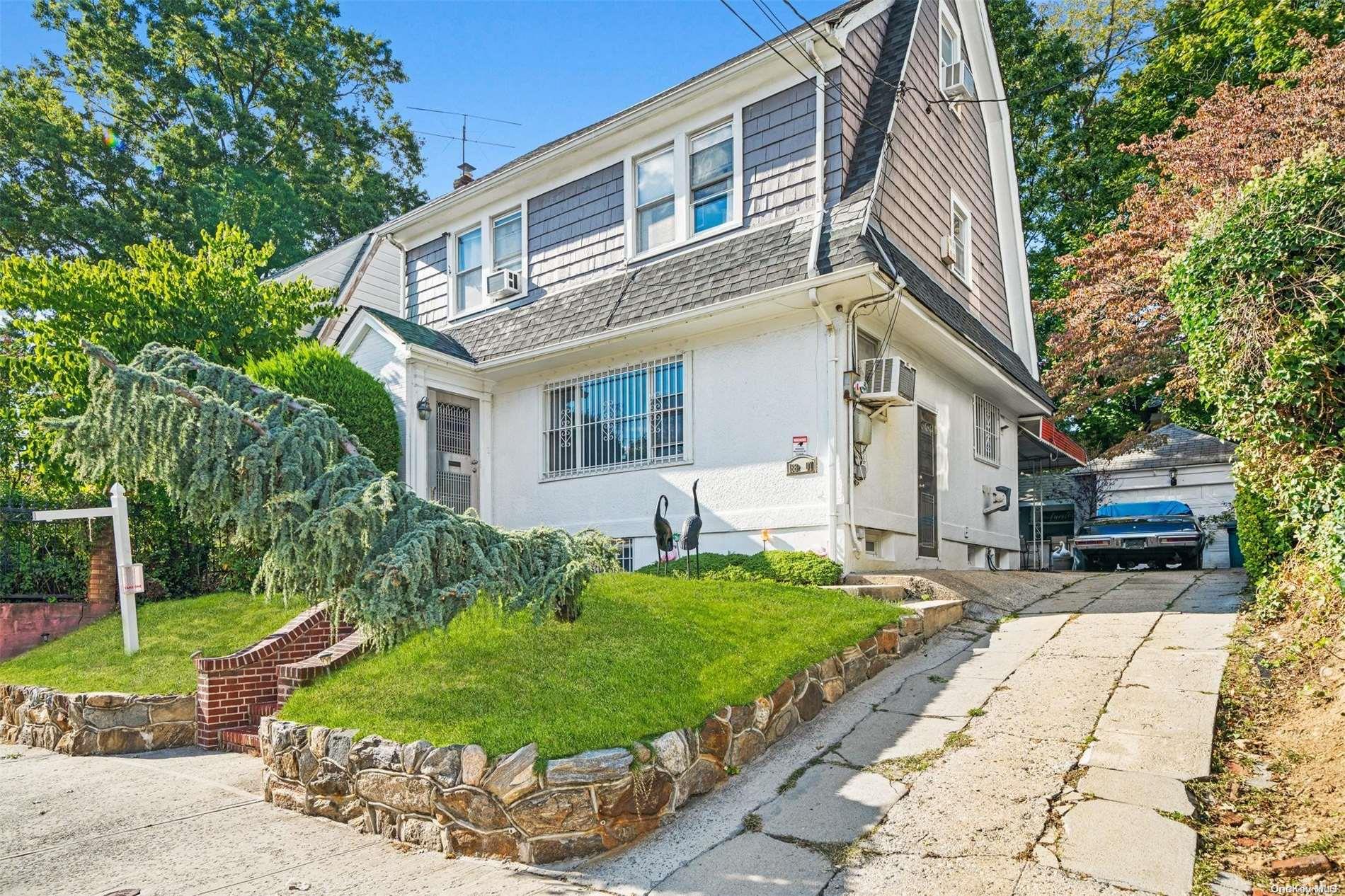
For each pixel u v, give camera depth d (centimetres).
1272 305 573
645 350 1094
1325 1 1805
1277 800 405
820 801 442
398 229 1477
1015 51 2498
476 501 1246
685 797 450
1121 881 338
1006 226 1495
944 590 843
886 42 1099
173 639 790
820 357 934
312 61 3000
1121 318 1550
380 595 464
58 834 457
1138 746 462
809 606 706
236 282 1059
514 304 1302
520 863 404
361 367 1205
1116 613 786
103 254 2494
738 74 1024
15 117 2486
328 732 484
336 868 402
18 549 953
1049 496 2038
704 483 1017
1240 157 1359
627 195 1156
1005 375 1259
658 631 600
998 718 529
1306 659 557
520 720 453
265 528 503
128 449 486
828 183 963
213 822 474
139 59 2784
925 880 353
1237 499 820
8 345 977
